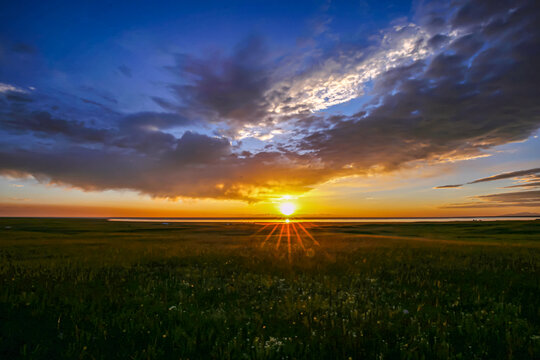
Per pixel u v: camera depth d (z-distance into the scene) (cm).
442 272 1535
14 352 655
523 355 677
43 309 904
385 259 1922
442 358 662
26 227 6288
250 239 3772
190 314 915
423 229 6569
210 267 1709
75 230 5753
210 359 657
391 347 728
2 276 1318
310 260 1917
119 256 1998
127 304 1005
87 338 719
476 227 6375
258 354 656
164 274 1518
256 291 1222
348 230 6575
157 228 7119
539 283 1246
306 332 810
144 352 661
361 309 990
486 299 1091
